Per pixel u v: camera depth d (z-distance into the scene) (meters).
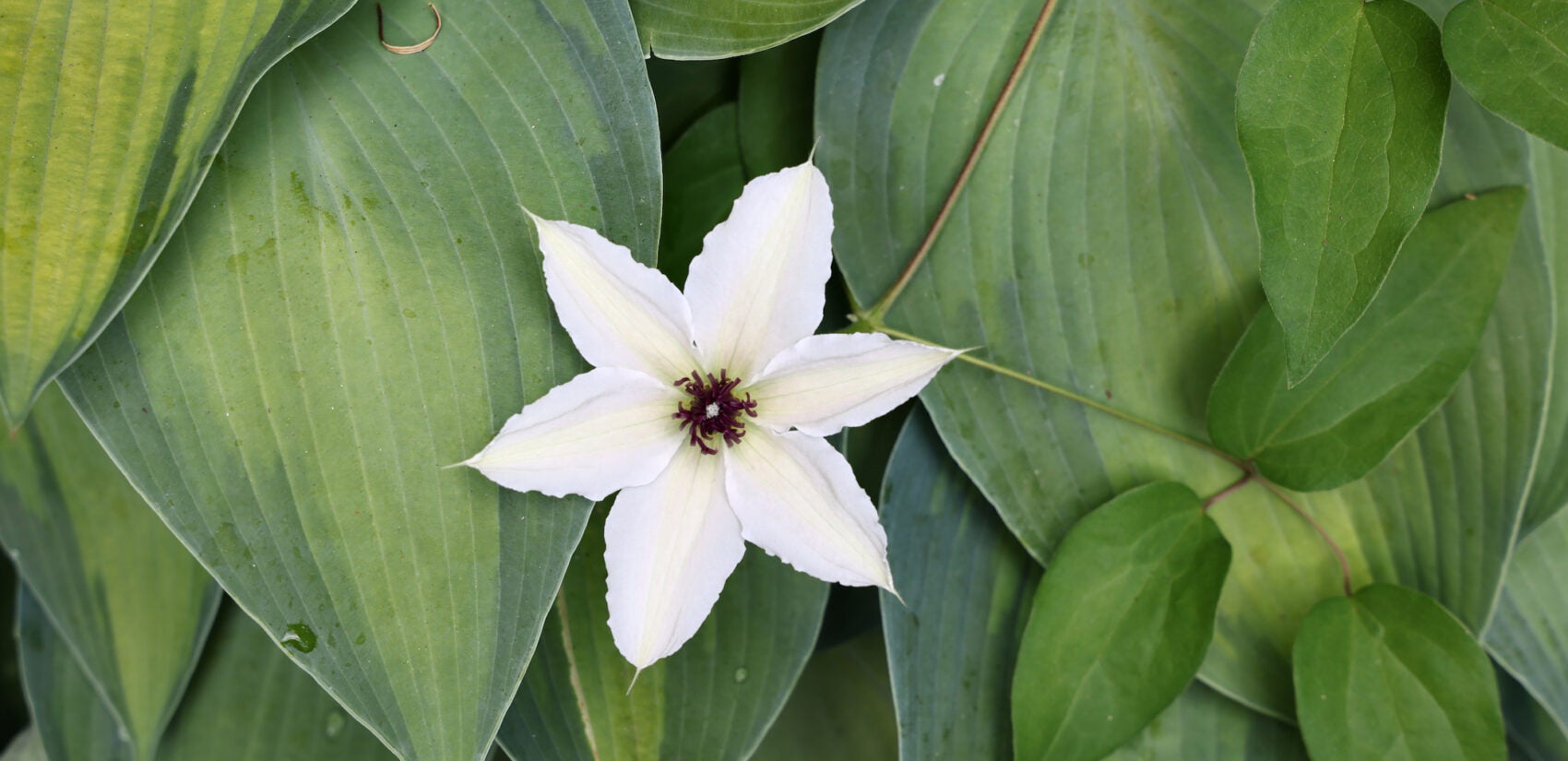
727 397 0.73
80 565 0.83
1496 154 0.78
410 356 0.71
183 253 0.70
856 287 0.80
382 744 0.84
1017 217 0.80
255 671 0.83
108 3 0.67
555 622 0.79
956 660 0.82
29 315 0.68
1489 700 0.79
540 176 0.72
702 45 0.75
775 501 0.74
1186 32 0.79
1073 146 0.79
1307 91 0.73
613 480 0.72
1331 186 0.72
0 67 0.66
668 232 0.81
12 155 0.67
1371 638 0.80
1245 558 0.82
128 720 0.82
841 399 0.73
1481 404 0.80
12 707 0.93
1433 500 0.81
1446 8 0.77
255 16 0.68
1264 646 0.83
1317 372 0.79
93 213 0.68
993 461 0.81
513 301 0.72
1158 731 0.83
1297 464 0.79
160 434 0.70
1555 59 0.73
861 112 0.79
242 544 0.70
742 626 0.80
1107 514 0.79
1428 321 0.78
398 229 0.71
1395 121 0.73
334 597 0.70
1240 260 0.80
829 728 0.89
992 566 0.83
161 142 0.68
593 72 0.72
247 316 0.70
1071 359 0.80
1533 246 0.78
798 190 0.72
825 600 0.80
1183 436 0.81
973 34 0.79
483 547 0.71
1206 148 0.79
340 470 0.71
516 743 0.78
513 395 0.71
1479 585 0.81
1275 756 0.84
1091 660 0.79
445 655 0.71
